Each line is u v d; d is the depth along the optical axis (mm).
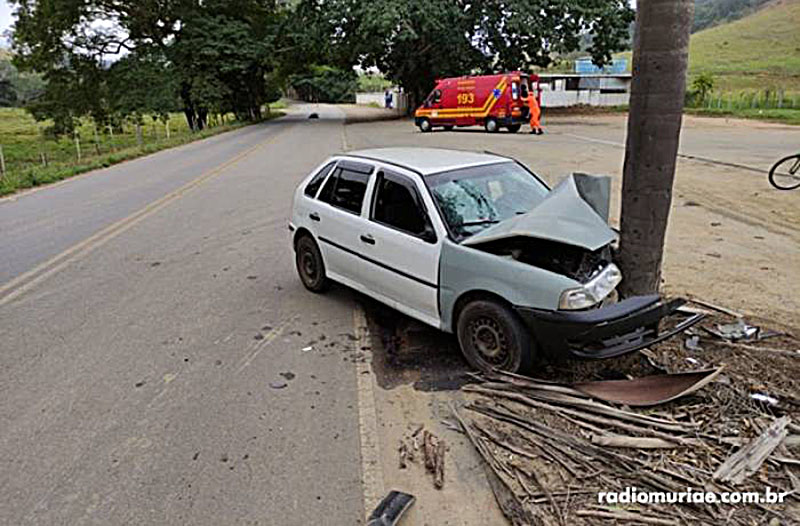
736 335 4652
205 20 39562
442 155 5520
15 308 5973
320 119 45781
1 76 80062
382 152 5777
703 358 4301
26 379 4438
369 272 5285
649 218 4355
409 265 4785
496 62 38219
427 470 3295
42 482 3240
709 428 3479
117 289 6531
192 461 3406
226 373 4488
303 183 6301
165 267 7371
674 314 5004
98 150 26297
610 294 4168
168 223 9914
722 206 9875
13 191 14117
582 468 3225
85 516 2973
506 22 34844
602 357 3834
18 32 38906
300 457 3434
